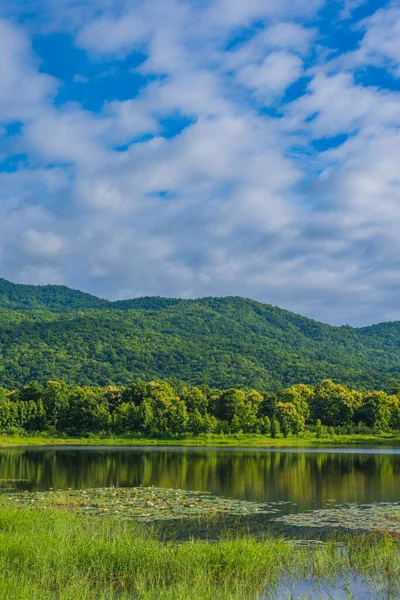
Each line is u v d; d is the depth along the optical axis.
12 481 50.06
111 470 59.84
